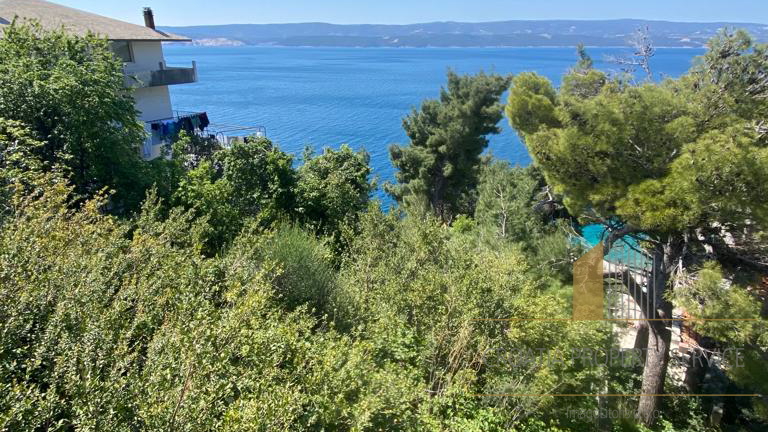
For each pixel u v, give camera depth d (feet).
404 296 37.29
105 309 21.59
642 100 34.27
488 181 69.31
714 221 33.22
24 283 19.81
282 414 17.39
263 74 561.84
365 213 55.36
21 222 25.23
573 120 37.52
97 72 46.19
